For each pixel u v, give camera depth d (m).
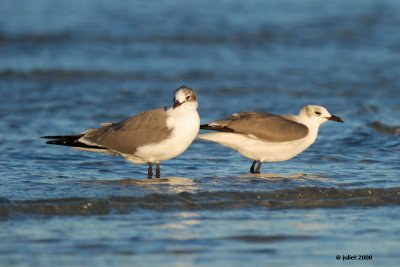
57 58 31.48
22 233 11.38
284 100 25.88
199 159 16.91
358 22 41.16
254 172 15.61
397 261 10.64
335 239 11.54
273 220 12.40
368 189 14.01
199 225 12.01
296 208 13.14
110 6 42.69
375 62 32.94
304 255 10.79
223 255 10.70
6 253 10.55
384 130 20.80
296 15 42.34
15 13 39.53
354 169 15.99
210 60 32.59
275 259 10.59
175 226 11.92
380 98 26.55
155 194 13.26
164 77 29.11
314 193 13.77
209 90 27.22
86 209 12.49
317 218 12.59
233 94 26.77
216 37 36.84
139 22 39.12
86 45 34.28
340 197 13.71
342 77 29.88
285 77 29.67
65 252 10.66
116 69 29.95
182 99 14.52
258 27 39.12
